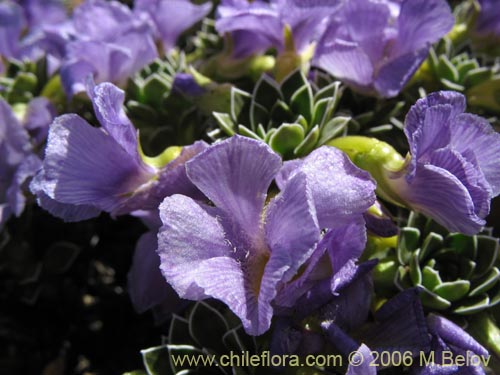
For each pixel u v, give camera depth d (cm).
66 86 7
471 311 5
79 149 5
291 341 5
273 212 5
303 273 5
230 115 6
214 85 7
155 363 5
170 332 6
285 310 5
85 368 8
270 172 5
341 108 7
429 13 6
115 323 8
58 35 8
